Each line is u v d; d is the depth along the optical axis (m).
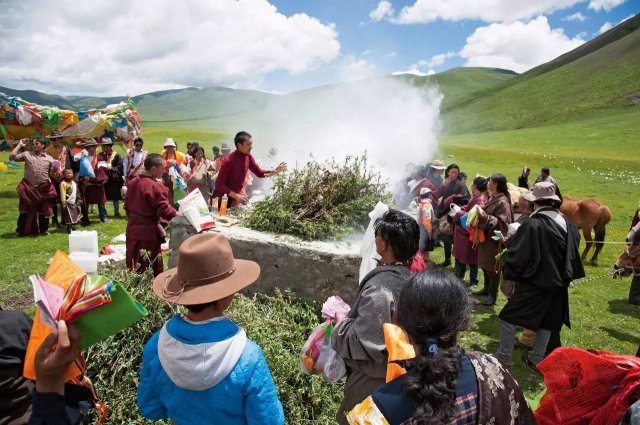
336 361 2.85
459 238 7.75
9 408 1.93
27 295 6.39
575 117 86.50
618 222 15.52
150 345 2.12
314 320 4.86
